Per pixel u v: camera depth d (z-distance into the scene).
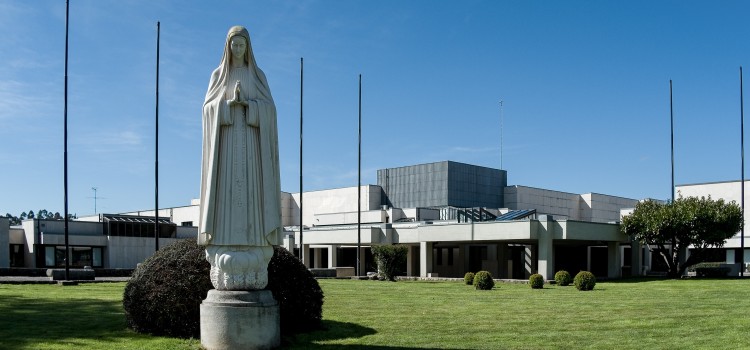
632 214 41.72
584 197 77.88
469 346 11.61
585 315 16.78
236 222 9.78
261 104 10.03
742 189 42.56
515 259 54.69
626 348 11.63
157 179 33.16
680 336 13.15
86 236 53.19
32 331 12.41
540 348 11.52
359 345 11.36
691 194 53.34
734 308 18.64
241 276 9.84
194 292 11.54
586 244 47.50
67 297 20.12
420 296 23.14
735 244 49.28
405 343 11.77
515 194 73.00
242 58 10.21
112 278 35.97
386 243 46.19
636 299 22.16
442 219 58.09
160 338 11.54
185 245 12.31
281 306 12.02
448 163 69.12
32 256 50.53
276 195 10.17
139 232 56.69
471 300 21.55
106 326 12.98
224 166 9.89
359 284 31.64
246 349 9.48
